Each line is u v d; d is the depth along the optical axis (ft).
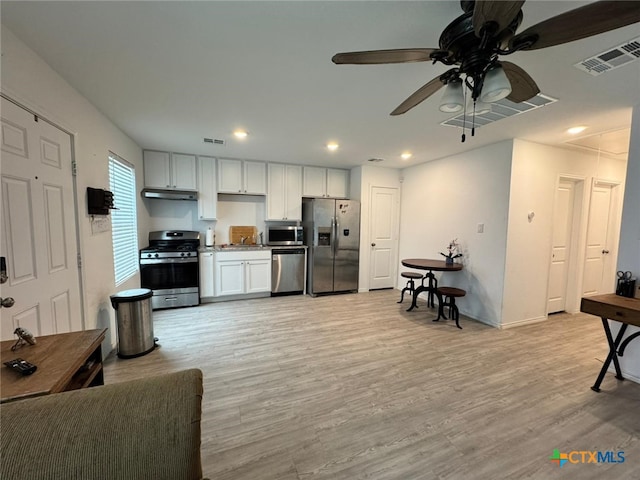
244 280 14.73
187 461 2.37
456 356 8.77
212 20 4.58
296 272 15.85
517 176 10.89
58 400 2.32
